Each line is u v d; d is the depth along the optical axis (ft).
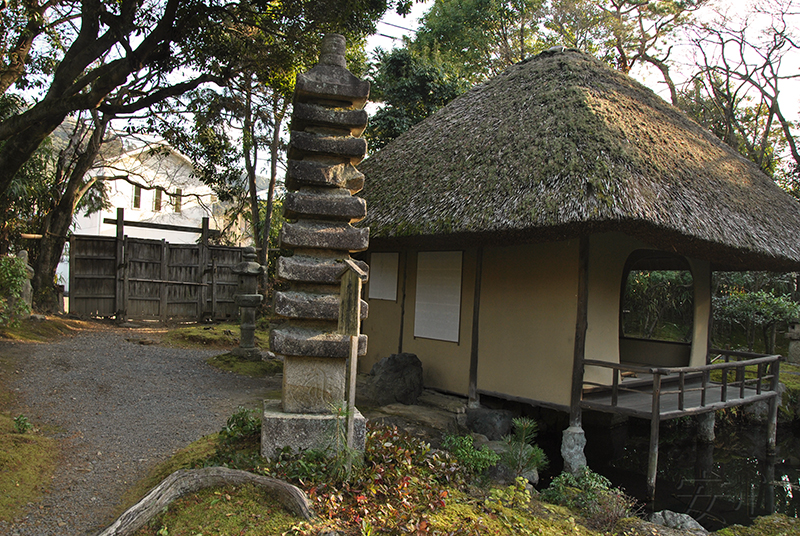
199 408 18.95
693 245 18.65
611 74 24.99
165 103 31.81
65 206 35.50
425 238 20.40
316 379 11.87
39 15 19.77
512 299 20.84
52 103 20.56
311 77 12.30
